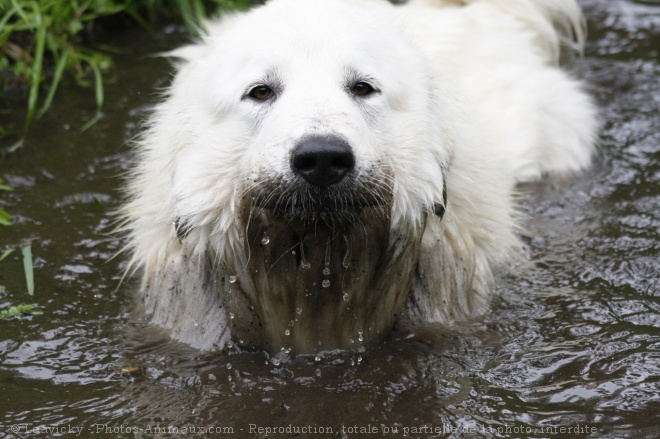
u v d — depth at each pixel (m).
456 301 7.70
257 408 6.53
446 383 6.78
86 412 6.46
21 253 8.38
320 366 7.09
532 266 8.24
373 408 6.51
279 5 7.18
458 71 9.67
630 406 6.41
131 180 8.76
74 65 11.37
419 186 6.98
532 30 10.99
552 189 9.55
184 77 7.66
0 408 6.48
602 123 10.62
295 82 6.70
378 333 7.39
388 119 6.93
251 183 6.50
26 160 9.80
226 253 7.06
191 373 6.98
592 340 7.18
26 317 7.58
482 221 7.92
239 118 6.85
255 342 7.38
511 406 6.46
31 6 11.11
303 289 7.04
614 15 13.11
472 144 7.85
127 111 10.69
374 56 6.95
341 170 6.27
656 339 7.13
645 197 9.23
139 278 8.17
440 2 10.78
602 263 8.20
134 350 7.26
